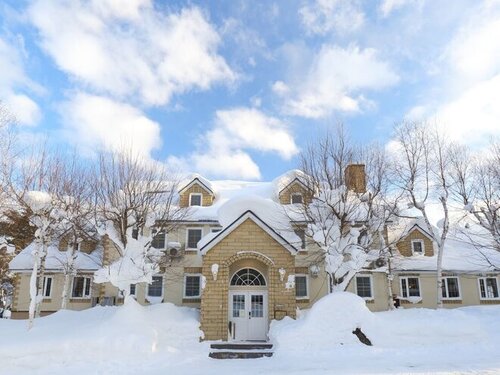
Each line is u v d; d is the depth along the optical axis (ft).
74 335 48.91
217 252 63.98
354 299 55.31
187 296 81.25
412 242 90.38
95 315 62.69
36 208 57.72
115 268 57.67
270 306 61.98
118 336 48.70
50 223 63.77
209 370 42.93
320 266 80.69
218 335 59.82
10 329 54.13
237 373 40.81
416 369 39.40
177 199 90.48
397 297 81.92
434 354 47.70
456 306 82.84
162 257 72.59
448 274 84.02
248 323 64.54
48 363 44.24
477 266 83.20
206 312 60.85
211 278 62.59
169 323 58.29
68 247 77.71
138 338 48.91
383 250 67.15
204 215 84.79
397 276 83.87
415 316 55.83
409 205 73.61
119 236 64.03
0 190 57.00
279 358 49.01
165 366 45.16
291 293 62.49
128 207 63.05
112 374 41.75
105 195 64.49
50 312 81.66
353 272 60.95
